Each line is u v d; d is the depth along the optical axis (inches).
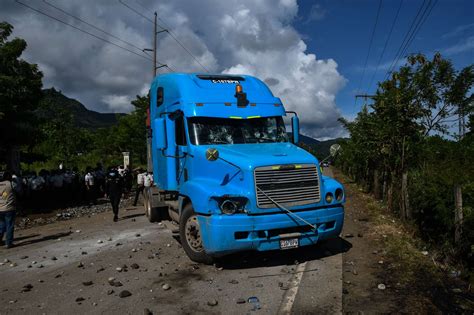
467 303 187.3
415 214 334.3
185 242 273.0
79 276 256.1
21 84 647.1
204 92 311.1
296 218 242.4
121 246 337.1
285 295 202.7
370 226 360.5
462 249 237.8
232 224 231.0
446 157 409.1
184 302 200.2
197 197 247.1
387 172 506.3
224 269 251.9
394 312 179.8
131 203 704.4
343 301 193.6
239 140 299.1
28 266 289.0
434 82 431.2
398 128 442.9
